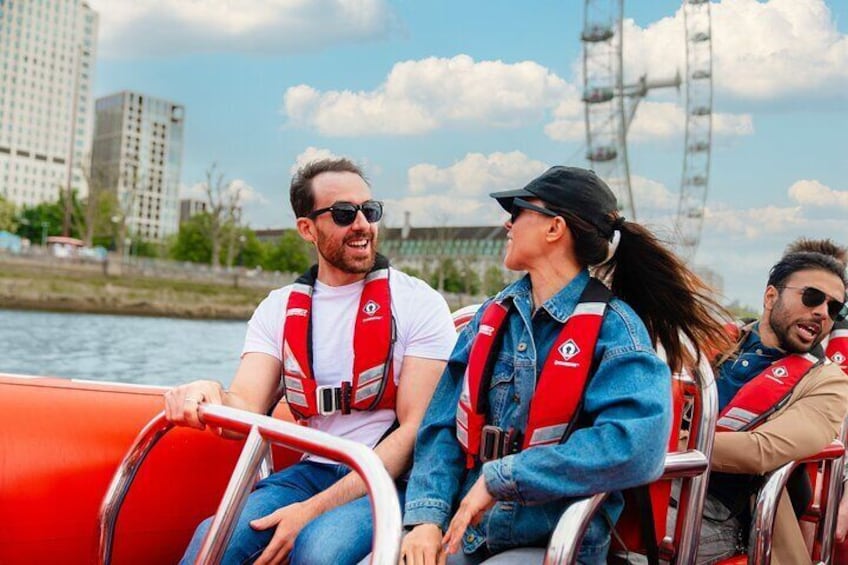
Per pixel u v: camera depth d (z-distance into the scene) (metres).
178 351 24.42
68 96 103.94
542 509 1.41
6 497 1.60
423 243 74.56
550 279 1.48
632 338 1.37
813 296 1.96
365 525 1.55
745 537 1.98
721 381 2.11
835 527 2.02
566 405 1.36
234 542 1.61
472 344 1.60
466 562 1.50
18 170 99.62
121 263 59.28
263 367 1.94
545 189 1.48
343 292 1.92
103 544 1.55
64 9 102.81
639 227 1.51
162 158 110.44
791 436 1.83
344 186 1.88
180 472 1.84
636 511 1.54
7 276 53.53
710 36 42.16
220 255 75.94
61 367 18.06
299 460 2.06
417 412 1.80
